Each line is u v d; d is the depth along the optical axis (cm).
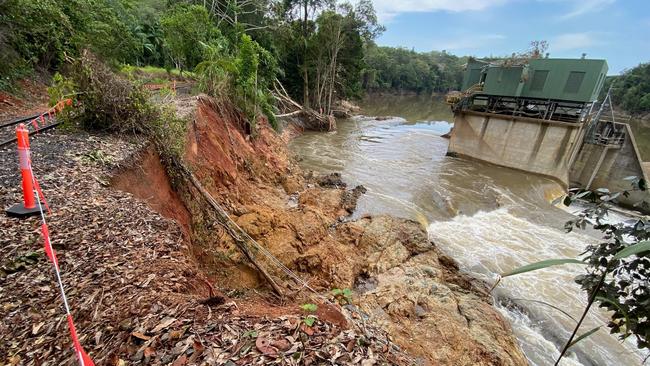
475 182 1820
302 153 2208
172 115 824
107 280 320
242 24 3047
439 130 3619
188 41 2100
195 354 228
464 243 1123
